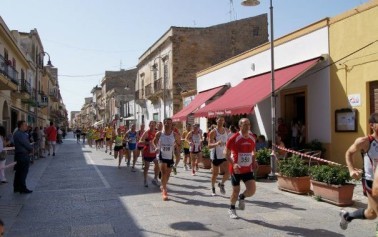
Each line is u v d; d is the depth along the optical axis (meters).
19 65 31.67
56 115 72.94
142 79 41.69
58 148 33.81
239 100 15.20
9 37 25.30
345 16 12.06
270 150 12.73
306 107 14.14
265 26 30.56
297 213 7.68
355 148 5.40
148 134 11.27
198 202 8.91
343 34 12.20
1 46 24.44
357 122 11.67
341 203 8.13
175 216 7.61
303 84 14.32
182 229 6.68
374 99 11.21
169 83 31.08
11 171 15.58
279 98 16.14
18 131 10.54
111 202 9.08
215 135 9.76
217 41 30.66
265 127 17.09
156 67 35.31
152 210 8.17
